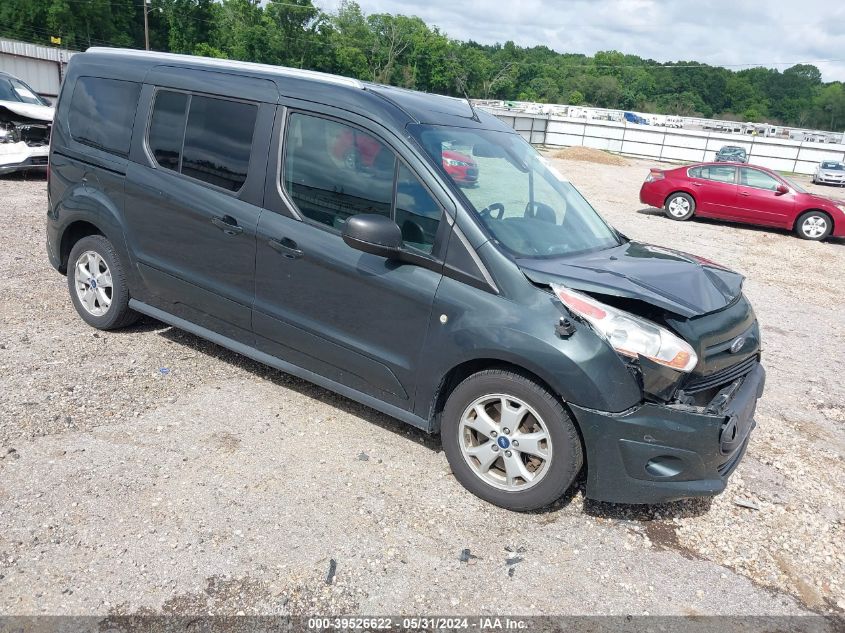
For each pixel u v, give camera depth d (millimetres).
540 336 3213
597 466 3256
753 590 3188
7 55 36750
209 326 4574
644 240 12969
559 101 131625
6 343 4898
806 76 148750
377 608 2814
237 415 4234
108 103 4852
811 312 8602
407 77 104062
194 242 4410
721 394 3416
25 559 2879
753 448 4629
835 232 14805
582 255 3795
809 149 46312
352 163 3805
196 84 4422
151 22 80875
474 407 3539
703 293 3508
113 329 5281
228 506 3354
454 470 3680
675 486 3275
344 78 4055
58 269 5445
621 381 3166
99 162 4844
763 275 10719
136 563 2922
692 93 142500
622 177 28391
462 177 3674
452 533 3338
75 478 3441
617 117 67750
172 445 3828
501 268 3377
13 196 10523
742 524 3717
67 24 71688
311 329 3990
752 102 143875
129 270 4863
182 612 2695
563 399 3236
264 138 4090
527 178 4199
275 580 2908
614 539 3441
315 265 3885
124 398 4289
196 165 4387
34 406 4070
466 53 109062
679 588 3143
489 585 3018
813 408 5438
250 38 82938
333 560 3062
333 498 3506
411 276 3580
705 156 49000
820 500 4039
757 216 15438
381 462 3881
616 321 3182
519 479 3500
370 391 3912
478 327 3363
